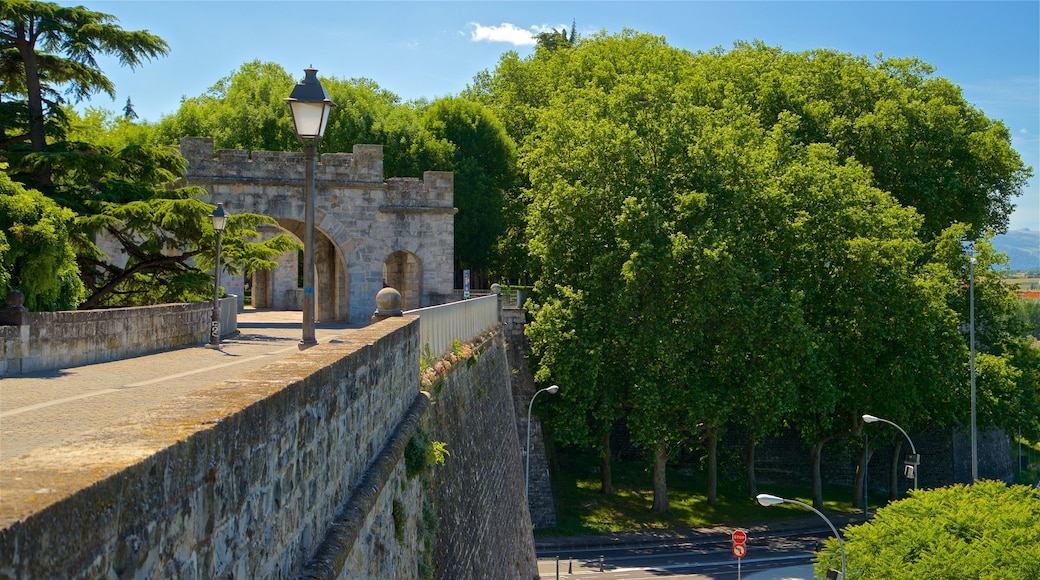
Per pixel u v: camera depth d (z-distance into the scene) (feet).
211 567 17.29
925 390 156.76
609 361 145.38
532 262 176.96
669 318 140.87
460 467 61.93
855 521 162.20
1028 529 82.43
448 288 154.92
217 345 84.43
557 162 155.84
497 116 224.74
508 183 202.69
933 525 85.30
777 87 193.06
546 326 140.26
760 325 139.03
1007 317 203.62
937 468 194.80
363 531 30.07
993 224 213.46
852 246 147.43
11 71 104.37
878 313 149.89
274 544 21.33
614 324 141.79
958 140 197.57
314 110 48.91
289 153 147.84
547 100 230.89
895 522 87.71
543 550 135.95
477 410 76.28
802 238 148.15
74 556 12.28
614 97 157.17
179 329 82.84
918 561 81.30
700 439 158.20
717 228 140.97
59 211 77.87
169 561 15.38
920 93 206.28
